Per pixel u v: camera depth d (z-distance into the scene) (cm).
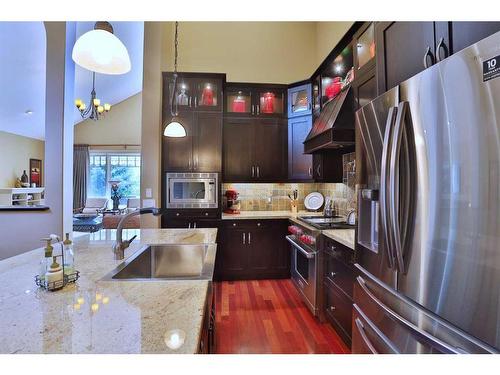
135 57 579
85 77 597
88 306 88
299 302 288
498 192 75
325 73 324
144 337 70
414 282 106
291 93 381
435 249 96
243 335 223
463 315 85
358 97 228
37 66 460
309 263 261
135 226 369
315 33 429
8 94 533
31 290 100
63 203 285
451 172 89
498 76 74
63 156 285
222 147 362
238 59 416
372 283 140
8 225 278
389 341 122
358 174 160
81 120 841
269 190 413
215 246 181
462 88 85
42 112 663
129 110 881
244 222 358
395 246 112
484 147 78
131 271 145
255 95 380
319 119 311
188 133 353
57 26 282
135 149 878
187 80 356
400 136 109
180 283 109
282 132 382
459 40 103
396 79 146
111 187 869
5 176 737
